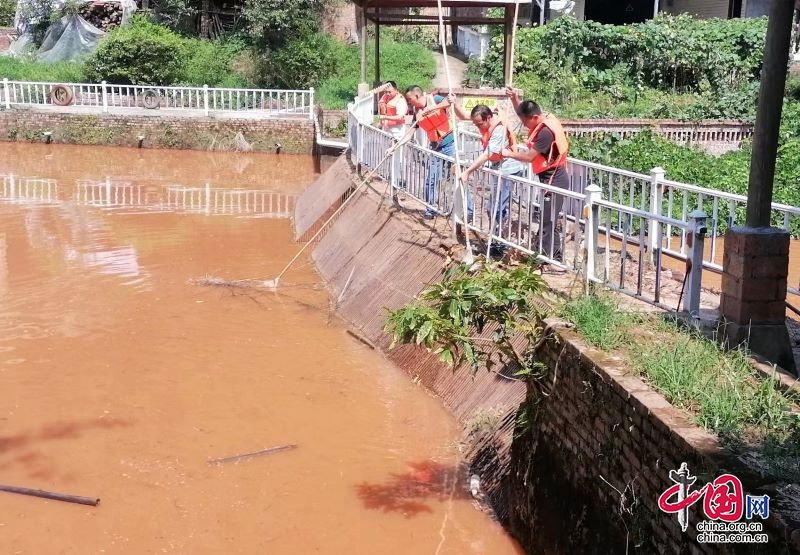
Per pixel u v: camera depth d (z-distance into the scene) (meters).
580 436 5.64
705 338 5.83
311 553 6.17
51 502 6.78
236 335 10.38
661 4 31.28
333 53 31.00
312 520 6.57
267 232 15.76
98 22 34.25
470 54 31.98
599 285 7.16
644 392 4.99
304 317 11.01
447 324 6.10
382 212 11.91
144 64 27.83
